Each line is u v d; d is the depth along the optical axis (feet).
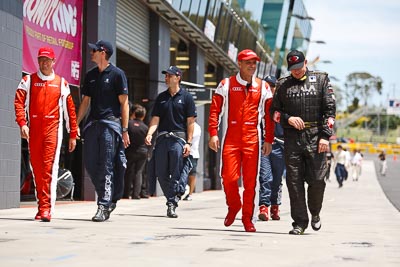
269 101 53.83
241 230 55.83
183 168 70.03
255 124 53.62
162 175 69.46
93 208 77.46
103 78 58.08
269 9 261.03
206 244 44.16
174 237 47.91
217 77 179.73
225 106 53.88
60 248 40.06
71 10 90.48
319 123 52.19
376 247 45.29
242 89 53.36
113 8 100.17
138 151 104.37
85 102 59.21
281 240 48.24
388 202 117.70
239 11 181.88
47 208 57.41
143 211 77.36
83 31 94.43
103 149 58.03
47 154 56.49
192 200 110.93
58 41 86.99
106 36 97.30
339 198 132.87
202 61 154.71
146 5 119.03
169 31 129.18
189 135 69.36
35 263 34.30
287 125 52.39
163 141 69.15
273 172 70.28
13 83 74.38
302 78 51.98
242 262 36.52
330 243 47.06
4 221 56.95
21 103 56.18
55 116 56.49
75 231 49.73
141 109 105.40
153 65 122.31
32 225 53.52
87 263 34.63
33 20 80.53
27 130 55.98
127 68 123.03
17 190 75.87
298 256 39.60
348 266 36.24
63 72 88.69
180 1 122.83
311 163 52.44
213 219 67.97
